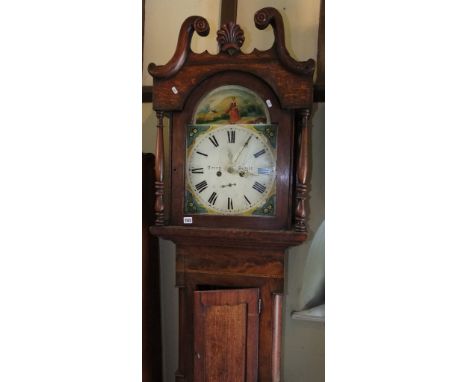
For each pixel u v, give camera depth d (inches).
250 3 51.3
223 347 43.2
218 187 42.5
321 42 49.3
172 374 56.7
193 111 42.4
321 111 49.8
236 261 43.4
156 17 54.5
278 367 44.4
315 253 50.8
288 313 52.2
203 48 53.1
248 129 41.6
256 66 40.3
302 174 39.8
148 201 51.9
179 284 44.9
